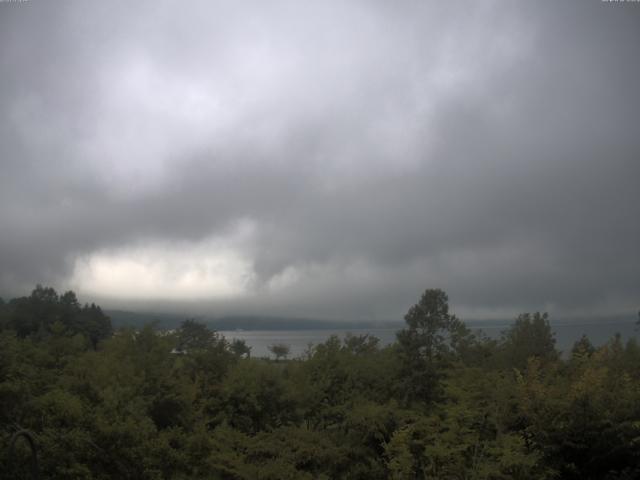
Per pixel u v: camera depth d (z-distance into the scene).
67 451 10.63
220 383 17.62
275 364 20.12
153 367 15.87
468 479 12.05
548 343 18.27
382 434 14.92
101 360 16.50
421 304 17.98
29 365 14.95
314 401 17.75
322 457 14.17
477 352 18.36
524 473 11.76
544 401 12.91
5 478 9.67
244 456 14.19
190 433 14.52
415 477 13.19
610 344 16.83
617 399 12.73
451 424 13.33
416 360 17.47
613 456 12.09
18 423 11.50
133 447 11.44
